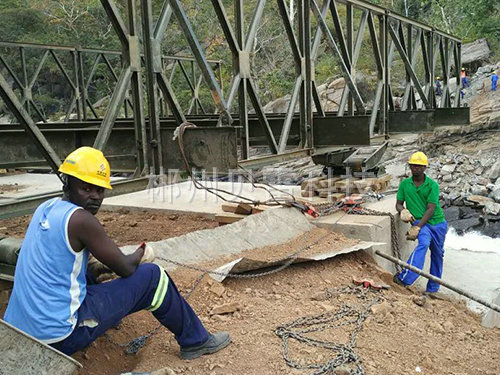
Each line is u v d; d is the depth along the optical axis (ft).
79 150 10.46
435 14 128.67
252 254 19.24
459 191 60.59
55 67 106.93
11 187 33.63
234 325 14.56
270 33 106.93
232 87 19.97
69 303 9.87
